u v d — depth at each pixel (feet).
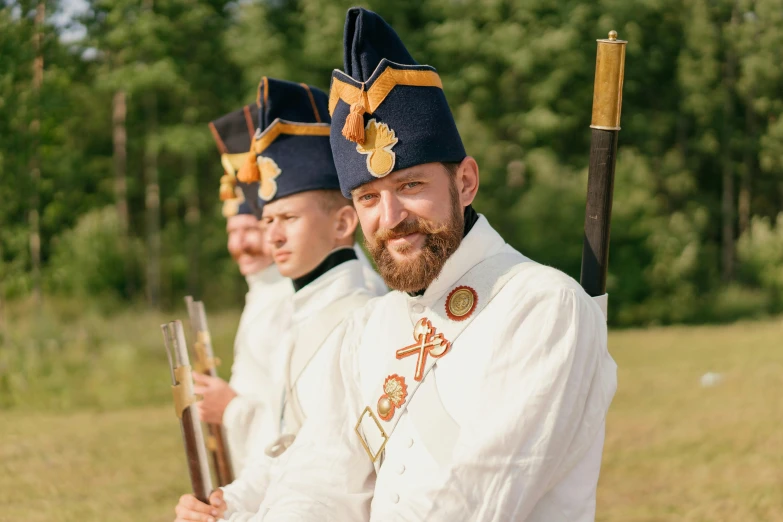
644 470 19.60
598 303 6.47
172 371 7.45
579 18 81.76
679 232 79.05
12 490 19.63
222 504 7.46
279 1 84.69
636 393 30.68
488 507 5.68
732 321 76.28
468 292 6.33
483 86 83.30
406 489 6.10
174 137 77.30
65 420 29.19
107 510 17.98
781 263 83.92
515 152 82.89
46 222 63.36
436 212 6.25
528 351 5.86
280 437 7.93
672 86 89.71
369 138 6.29
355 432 6.81
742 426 23.99
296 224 9.43
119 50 77.71
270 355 11.99
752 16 91.30
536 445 5.68
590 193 6.51
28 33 49.26
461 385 6.11
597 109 6.46
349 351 7.06
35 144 51.88
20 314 50.14
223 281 81.35
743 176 92.68
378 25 6.51
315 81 79.97
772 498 16.94
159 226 88.53
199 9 77.41
